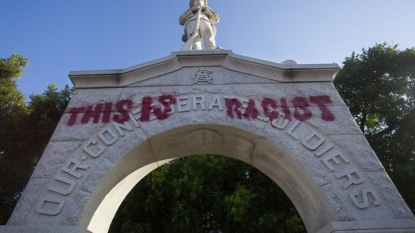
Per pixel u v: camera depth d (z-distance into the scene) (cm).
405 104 1424
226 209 1002
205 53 580
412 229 416
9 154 1247
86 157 484
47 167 473
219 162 1112
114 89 558
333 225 427
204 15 809
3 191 1202
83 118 521
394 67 1468
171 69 576
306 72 568
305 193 524
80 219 435
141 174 636
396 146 1334
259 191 1088
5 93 1370
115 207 610
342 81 1501
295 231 972
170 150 584
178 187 995
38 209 439
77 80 561
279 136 505
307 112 529
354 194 451
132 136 505
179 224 966
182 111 529
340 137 504
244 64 576
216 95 546
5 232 413
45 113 1255
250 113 527
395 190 453
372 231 419
